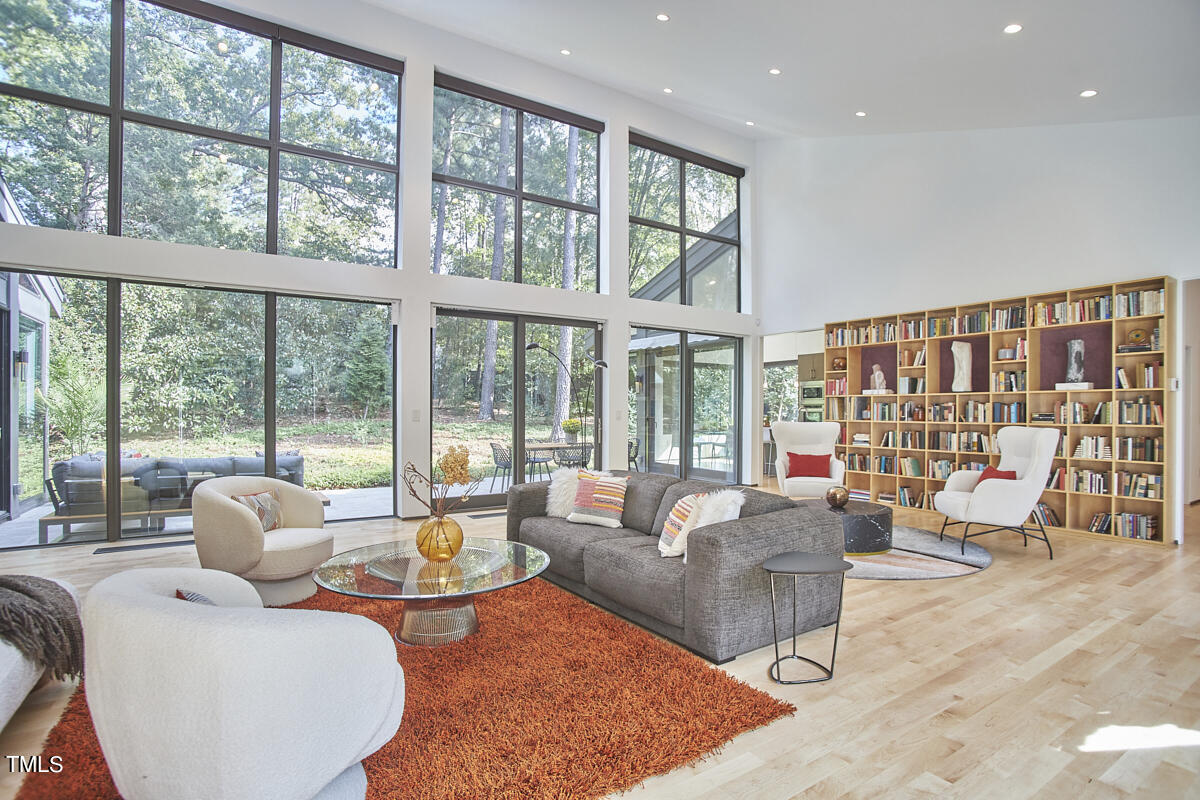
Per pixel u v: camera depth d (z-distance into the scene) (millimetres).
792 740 2102
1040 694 2445
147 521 5043
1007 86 5008
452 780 1812
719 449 8758
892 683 2539
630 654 2742
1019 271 6109
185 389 5184
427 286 6078
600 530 3896
